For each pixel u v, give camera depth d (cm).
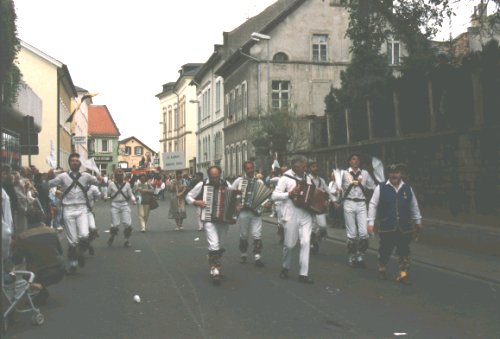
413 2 1739
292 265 1230
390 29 1822
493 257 1285
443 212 1523
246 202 1215
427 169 1588
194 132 8100
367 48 1856
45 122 4934
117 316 768
